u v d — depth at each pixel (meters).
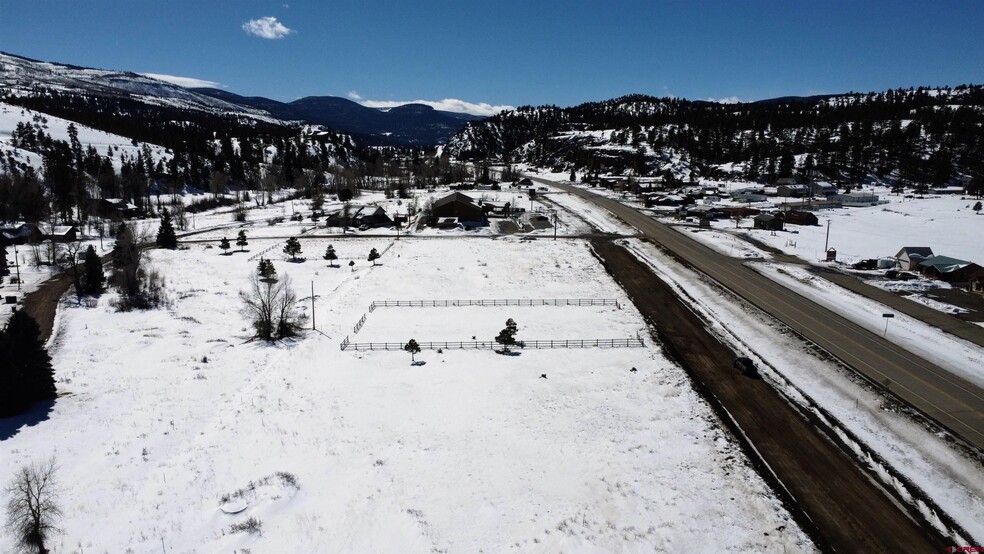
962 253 88.94
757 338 54.28
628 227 113.56
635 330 56.75
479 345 52.81
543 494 31.56
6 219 111.56
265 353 51.19
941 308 61.25
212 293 70.38
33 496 27.98
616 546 27.77
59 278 76.62
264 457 34.88
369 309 63.72
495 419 39.44
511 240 102.75
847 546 27.78
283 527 28.89
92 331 56.78
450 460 34.66
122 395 42.94
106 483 32.09
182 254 92.06
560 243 99.56
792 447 36.12
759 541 28.11
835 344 51.38
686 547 27.69
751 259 85.00
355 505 30.59
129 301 66.19
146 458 34.62
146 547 27.36
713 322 59.16
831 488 32.09
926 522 29.42
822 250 91.19
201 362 49.25
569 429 38.12
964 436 36.50
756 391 43.75
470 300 66.88
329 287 73.06
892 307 61.69
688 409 40.84
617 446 36.16
